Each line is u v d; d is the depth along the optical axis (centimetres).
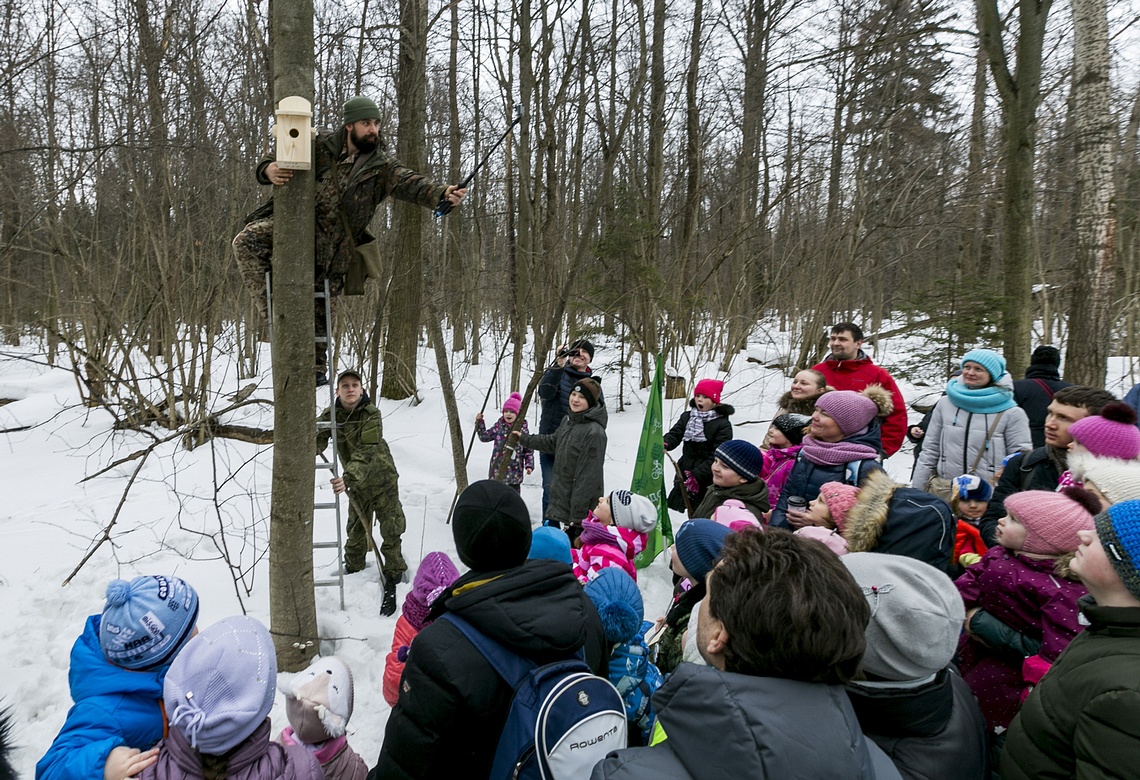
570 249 1399
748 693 134
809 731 129
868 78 1298
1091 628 160
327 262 385
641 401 1174
